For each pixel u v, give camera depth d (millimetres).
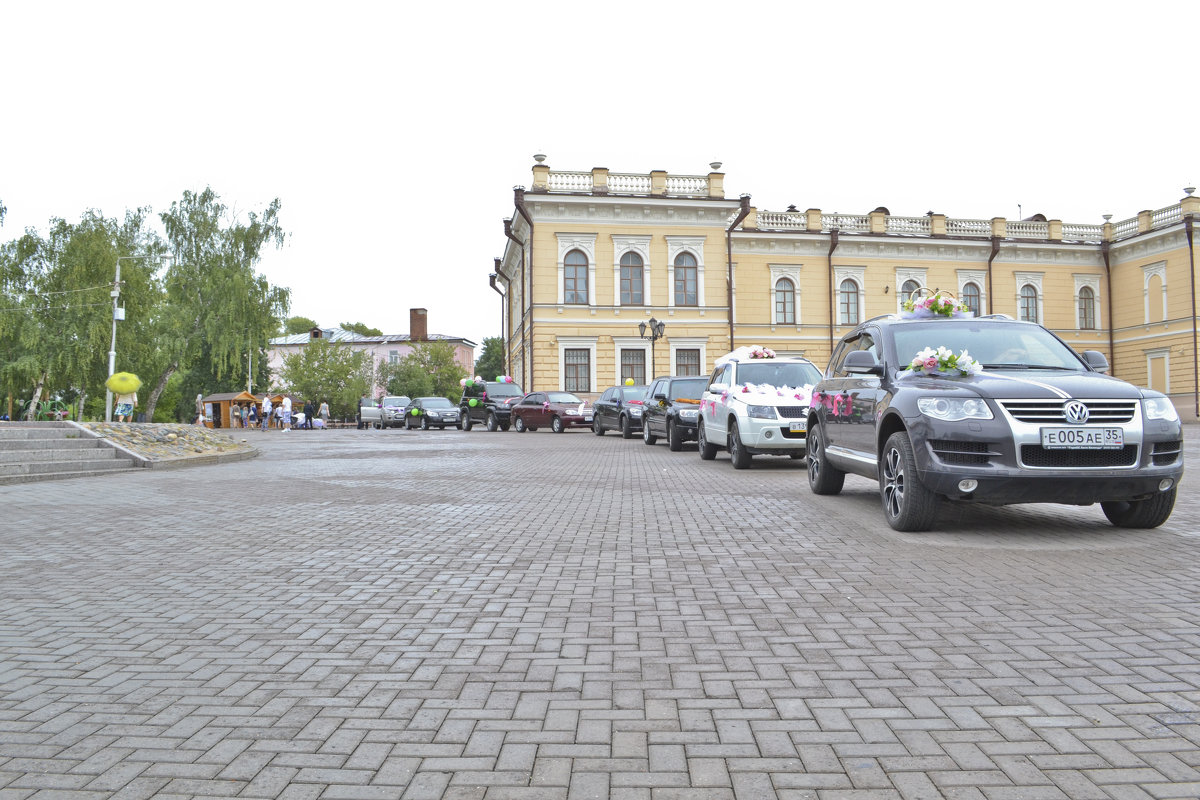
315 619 4430
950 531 6809
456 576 5438
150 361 43469
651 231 36094
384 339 92562
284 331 46812
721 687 3283
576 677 3428
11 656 3830
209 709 3146
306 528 7527
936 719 2934
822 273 40250
